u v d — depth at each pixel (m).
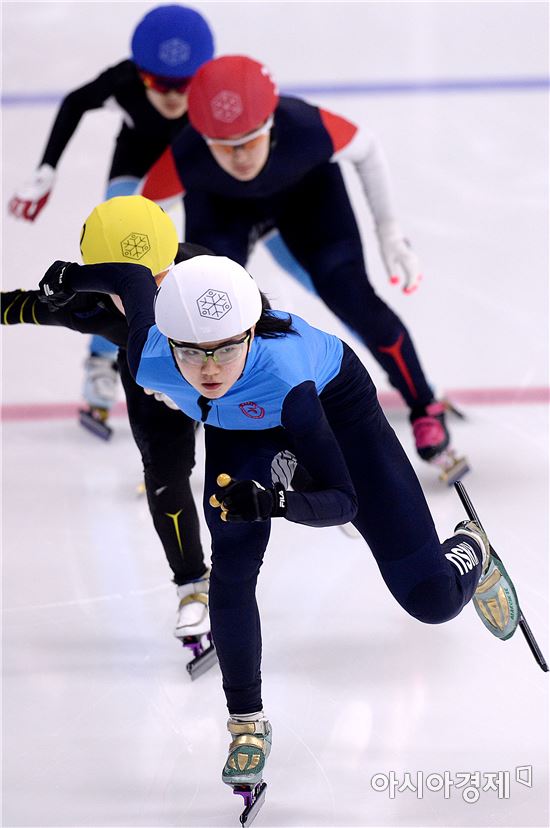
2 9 26.08
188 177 12.52
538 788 8.60
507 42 24.16
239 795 8.69
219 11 25.62
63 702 9.80
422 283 16.84
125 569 11.61
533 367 15.02
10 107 22.28
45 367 15.57
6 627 10.79
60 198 19.31
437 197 18.95
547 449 13.39
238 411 7.88
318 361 8.08
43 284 9.09
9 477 13.35
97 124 21.45
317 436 7.42
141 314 8.38
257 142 11.70
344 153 12.55
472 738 9.14
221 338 7.09
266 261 17.50
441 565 8.66
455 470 12.64
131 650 10.44
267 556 11.66
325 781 8.74
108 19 25.52
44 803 8.70
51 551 11.94
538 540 11.63
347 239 12.84
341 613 10.74
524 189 19.14
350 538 11.93
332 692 9.71
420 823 8.31
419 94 22.25
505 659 10.02
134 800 8.70
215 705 9.69
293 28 24.86
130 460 13.67
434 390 13.45
